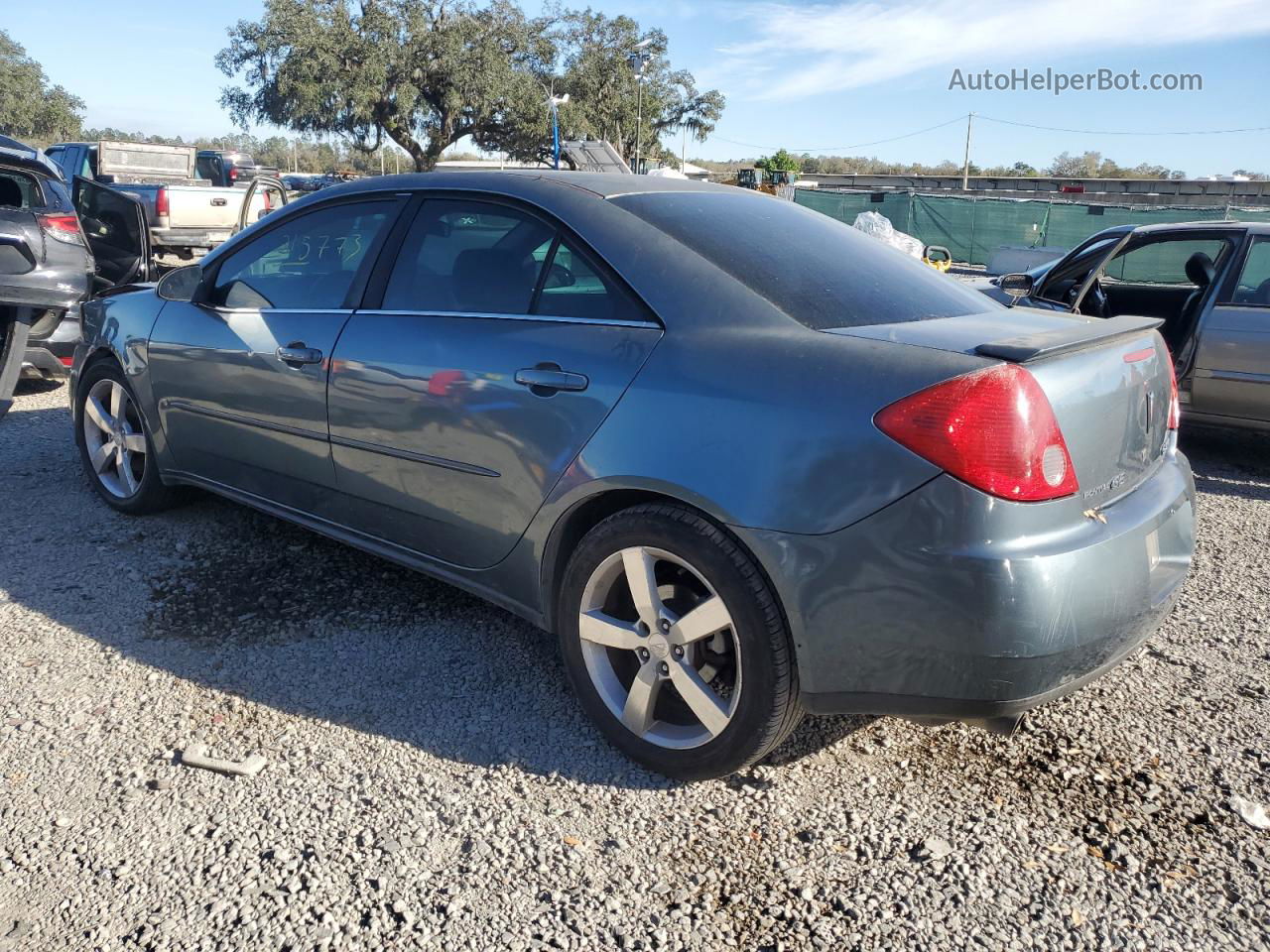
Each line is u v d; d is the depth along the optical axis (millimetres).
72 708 2875
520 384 2732
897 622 2180
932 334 2404
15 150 6387
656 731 2623
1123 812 2484
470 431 2859
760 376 2352
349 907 2127
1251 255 5703
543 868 2264
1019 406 2104
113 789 2510
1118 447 2406
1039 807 2504
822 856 2320
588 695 2715
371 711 2900
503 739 2775
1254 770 2664
